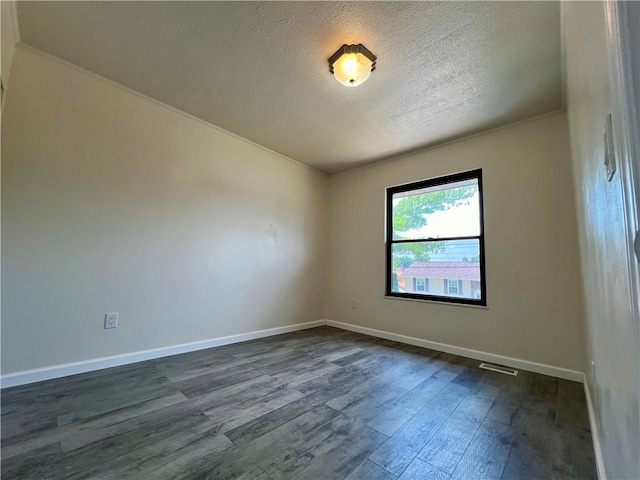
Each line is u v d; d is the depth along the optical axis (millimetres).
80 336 2145
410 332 3285
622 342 622
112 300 2301
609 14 455
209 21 1724
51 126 2066
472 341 2820
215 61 2064
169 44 1922
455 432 1507
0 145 1865
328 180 4430
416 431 1511
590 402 1675
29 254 1955
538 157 2594
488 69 2051
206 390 1938
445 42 1814
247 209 3312
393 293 3559
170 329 2629
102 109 2297
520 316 2570
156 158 2588
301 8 1616
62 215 2092
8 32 1692
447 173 3193
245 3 1599
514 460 1299
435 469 1237
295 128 3002
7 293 1875
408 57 1944
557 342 2367
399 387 2055
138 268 2447
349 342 3258
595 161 930
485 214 2857
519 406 1794
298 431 1489
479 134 2977
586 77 975
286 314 3709
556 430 1532
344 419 1614
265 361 2549
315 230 4180
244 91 2404
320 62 2043
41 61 2037
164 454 1287
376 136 3119
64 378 2037
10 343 1879
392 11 1613
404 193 3633
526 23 1655
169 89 2406
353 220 4074
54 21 1747
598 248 1033
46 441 1350
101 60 2092
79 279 2150
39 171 2008
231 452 1312
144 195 2504
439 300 3135
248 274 3289
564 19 1587
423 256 3357
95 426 1482
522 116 2631
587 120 1055
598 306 1135
